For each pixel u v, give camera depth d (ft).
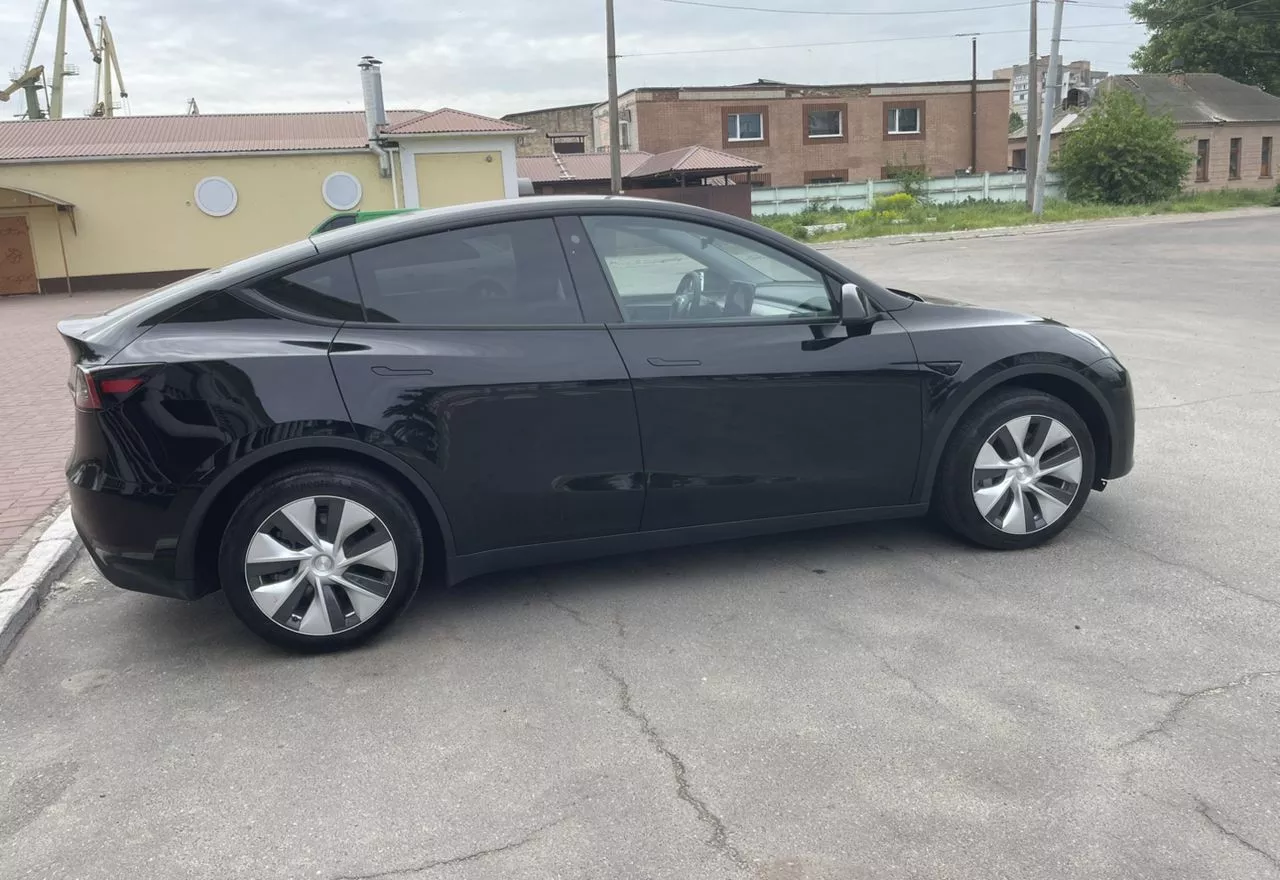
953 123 139.03
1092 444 14.26
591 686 10.88
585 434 12.13
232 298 11.51
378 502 11.60
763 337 12.82
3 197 78.59
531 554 12.46
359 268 11.85
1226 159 153.38
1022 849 7.94
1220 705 9.98
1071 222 103.40
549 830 8.39
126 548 11.17
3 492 18.60
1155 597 12.60
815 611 12.56
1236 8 169.99
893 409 13.30
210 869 8.04
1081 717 9.85
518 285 12.24
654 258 12.73
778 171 133.80
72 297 76.95
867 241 92.22
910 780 8.91
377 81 83.30
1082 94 102.94
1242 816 8.25
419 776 9.27
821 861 7.88
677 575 13.92
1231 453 19.07
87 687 11.29
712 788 8.90
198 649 12.17
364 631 11.84
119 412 10.94
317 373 11.28
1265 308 38.60
